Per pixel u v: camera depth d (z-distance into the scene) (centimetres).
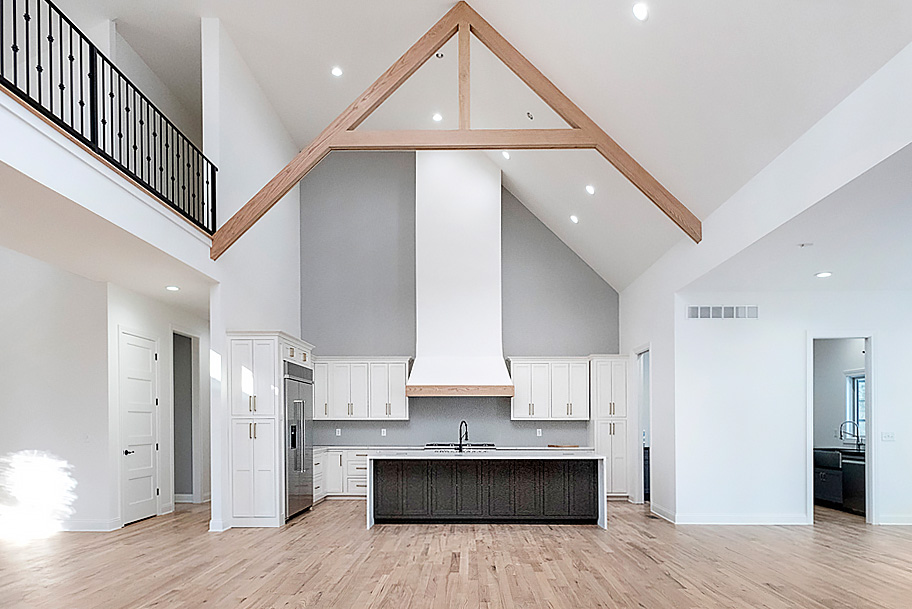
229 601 486
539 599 493
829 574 566
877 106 426
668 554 648
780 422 836
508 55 738
